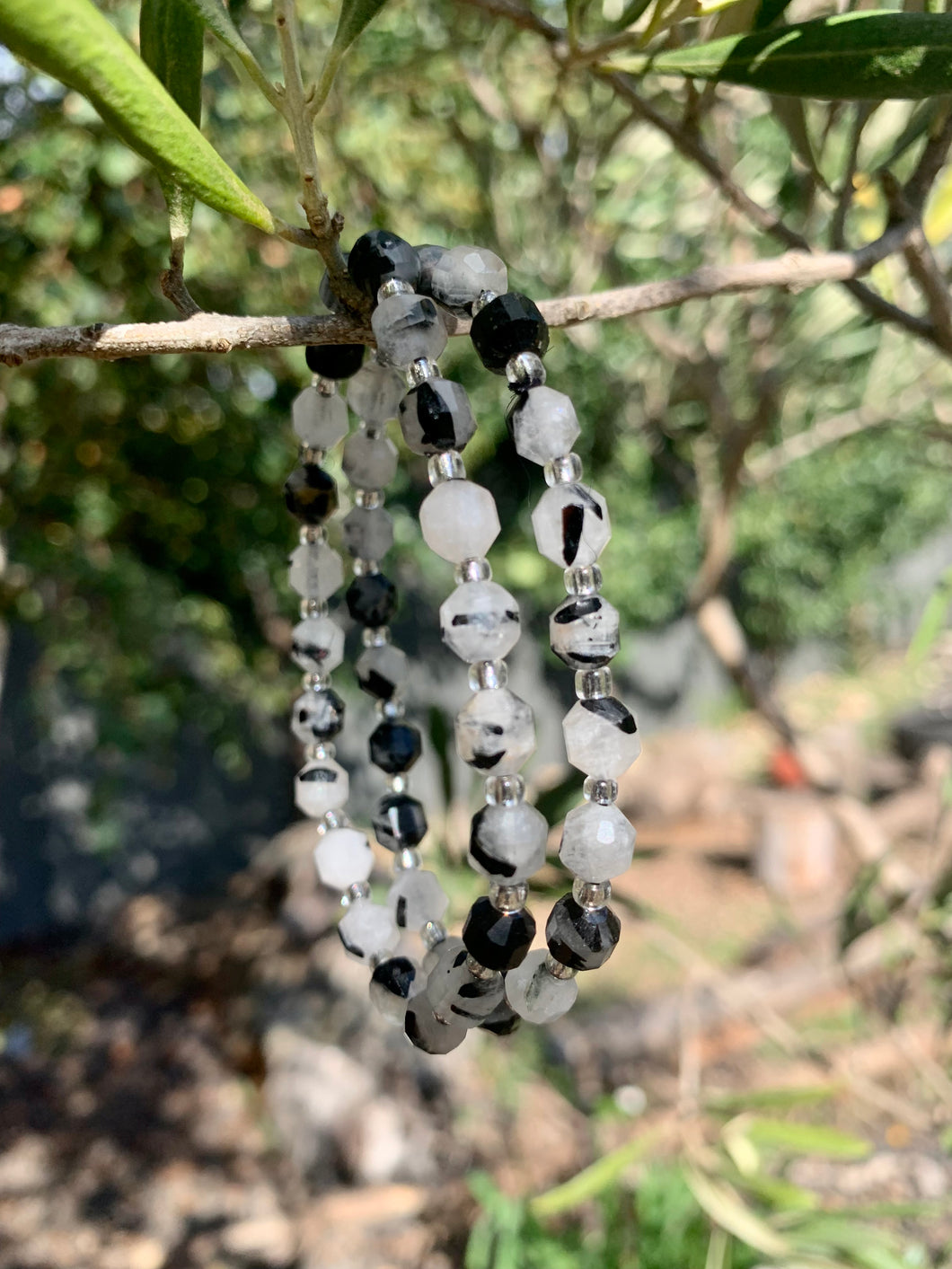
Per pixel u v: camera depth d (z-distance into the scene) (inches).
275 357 17.4
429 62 15.0
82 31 3.0
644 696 52.1
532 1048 25.4
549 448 4.0
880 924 12.8
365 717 36.4
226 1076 27.1
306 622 6.0
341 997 27.3
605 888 4.2
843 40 4.4
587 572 4.1
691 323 17.1
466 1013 4.3
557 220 16.0
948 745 45.9
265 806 40.2
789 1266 9.9
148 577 28.5
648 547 45.8
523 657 43.6
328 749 5.9
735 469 14.1
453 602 4.1
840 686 59.5
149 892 37.8
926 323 6.5
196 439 23.7
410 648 38.8
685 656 53.6
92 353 3.9
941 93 4.3
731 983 15.7
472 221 17.4
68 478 22.7
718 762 47.3
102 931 35.7
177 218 3.9
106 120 3.2
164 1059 28.0
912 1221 16.8
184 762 38.0
